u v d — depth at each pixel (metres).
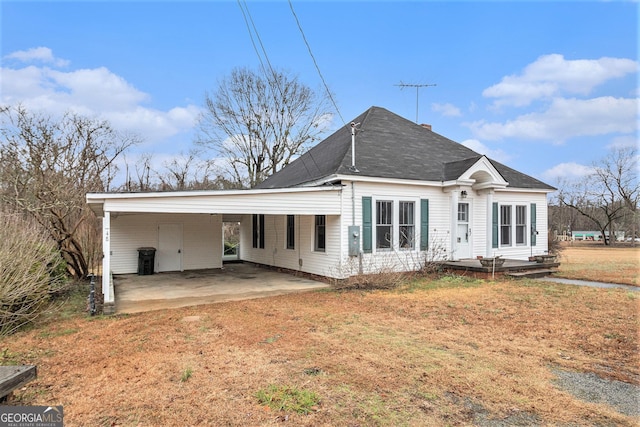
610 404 3.93
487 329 6.73
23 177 12.99
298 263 14.44
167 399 4.09
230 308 8.77
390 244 12.93
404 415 3.70
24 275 7.42
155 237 16.02
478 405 3.90
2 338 6.59
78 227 13.98
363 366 4.97
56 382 4.59
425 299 9.41
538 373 4.73
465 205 14.52
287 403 3.94
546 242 16.62
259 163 34.97
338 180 11.95
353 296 10.02
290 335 6.43
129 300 10.03
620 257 21.77
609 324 6.91
